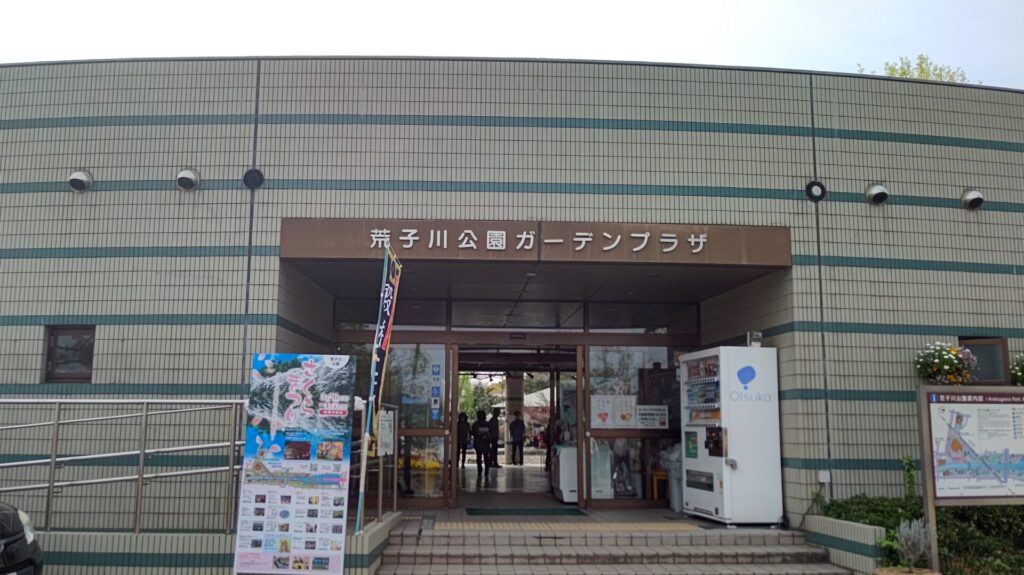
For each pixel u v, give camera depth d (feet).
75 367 30.37
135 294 29.94
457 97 31.32
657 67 32.14
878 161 32.60
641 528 30.04
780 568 26.84
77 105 31.30
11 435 29.17
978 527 29.43
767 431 31.24
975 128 33.71
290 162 30.58
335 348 38.17
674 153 31.60
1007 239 33.19
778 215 31.58
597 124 31.55
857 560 26.21
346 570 23.73
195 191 30.48
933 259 32.35
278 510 22.70
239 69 31.19
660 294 37.73
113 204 30.58
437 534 28.12
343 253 29.86
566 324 41.01
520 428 62.80
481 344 38.40
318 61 31.30
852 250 31.76
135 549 24.54
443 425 37.29
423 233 30.07
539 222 30.48
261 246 29.96
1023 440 26.25
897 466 30.50
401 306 38.55
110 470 28.89
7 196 30.94
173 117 30.99
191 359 29.43
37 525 28.48
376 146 30.81
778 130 32.22
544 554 26.96
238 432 28.78
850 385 30.76
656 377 38.86
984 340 31.73
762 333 33.27
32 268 30.40
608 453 37.76
